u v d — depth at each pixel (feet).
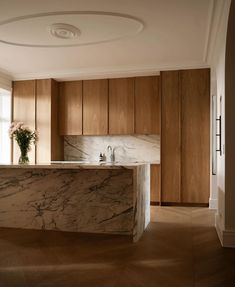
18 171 11.98
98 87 18.53
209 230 11.49
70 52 14.51
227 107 9.73
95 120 18.53
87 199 11.33
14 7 9.87
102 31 11.82
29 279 7.02
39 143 18.29
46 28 11.51
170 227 11.98
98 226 11.21
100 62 16.30
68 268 7.70
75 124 18.86
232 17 8.77
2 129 19.11
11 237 10.64
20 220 11.96
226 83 9.73
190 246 9.51
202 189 16.17
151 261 8.20
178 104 16.49
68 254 8.79
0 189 12.17
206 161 16.14
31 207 11.86
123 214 10.97
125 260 8.28
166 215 14.21
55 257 8.54
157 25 11.32
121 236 10.72
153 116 17.66
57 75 18.04
